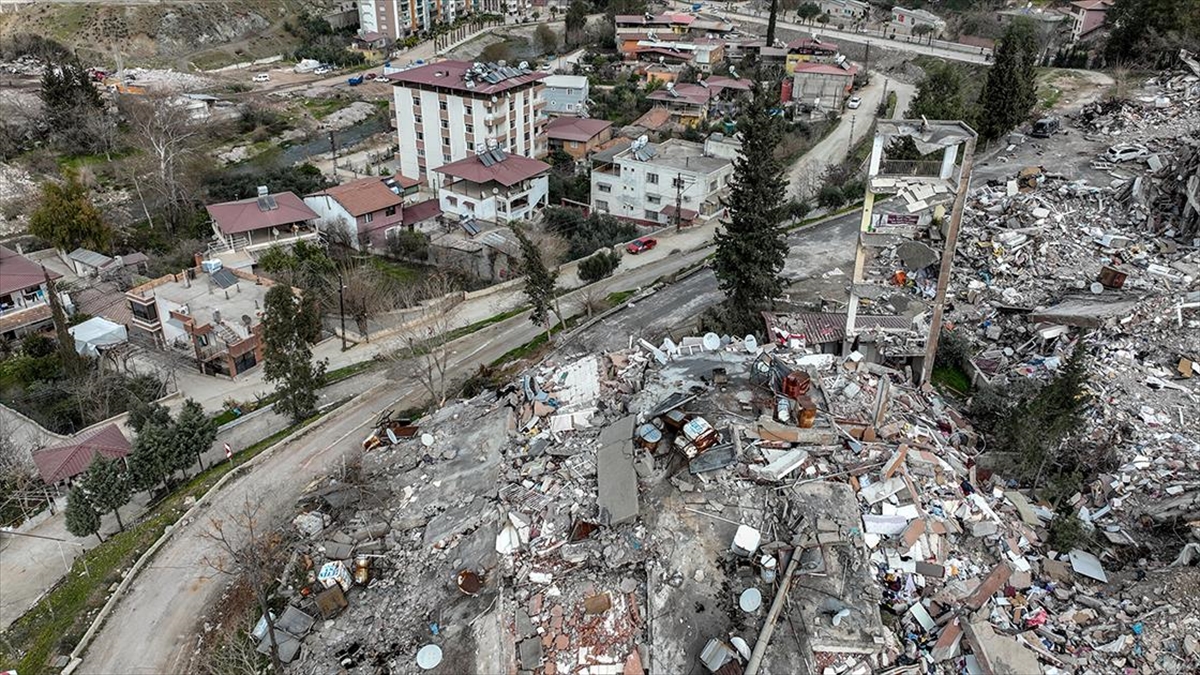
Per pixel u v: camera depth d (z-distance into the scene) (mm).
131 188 88125
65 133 94188
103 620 32000
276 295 43906
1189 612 24312
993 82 62469
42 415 48781
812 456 30266
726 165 79688
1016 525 29047
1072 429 31688
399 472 36594
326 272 63594
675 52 130625
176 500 39375
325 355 55625
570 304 57875
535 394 38344
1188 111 61719
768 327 42312
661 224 80312
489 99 88312
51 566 37969
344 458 40188
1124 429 33594
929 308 40531
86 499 37281
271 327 44094
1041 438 31484
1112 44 84625
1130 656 23562
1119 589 26250
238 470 40656
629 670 24375
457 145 92625
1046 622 24844
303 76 136000
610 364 38906
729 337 40031
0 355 56062
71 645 30984
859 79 117688
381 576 31188
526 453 34062
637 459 30688
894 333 38625
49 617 33000
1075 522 27984
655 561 26938
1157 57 79750
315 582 31328
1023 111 63219
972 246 48094
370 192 76812
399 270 71062
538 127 98875
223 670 28453
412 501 34344
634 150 81125
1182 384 35719
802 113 108250
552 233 72562
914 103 80312
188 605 32500
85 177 87562
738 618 24859
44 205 71125
